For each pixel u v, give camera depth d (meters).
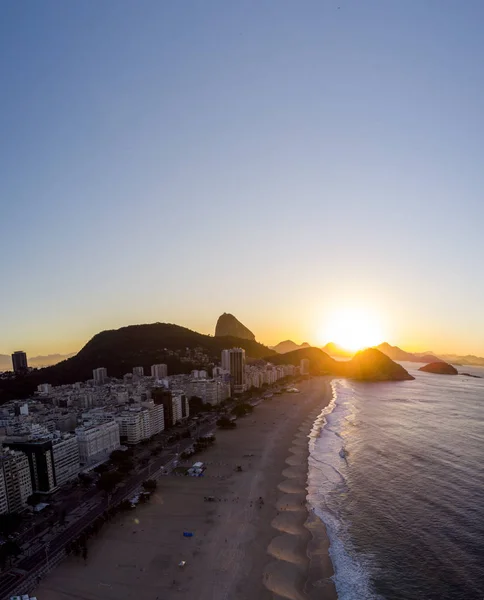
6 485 180.50
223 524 171.25
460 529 158.88
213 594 127.50
